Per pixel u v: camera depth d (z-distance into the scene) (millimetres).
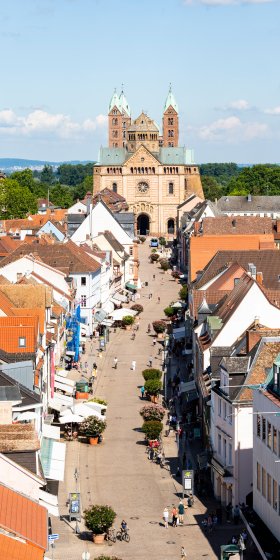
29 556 64562
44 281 176375
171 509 101188
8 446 80938
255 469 94188
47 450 103438
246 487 99312
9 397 94188
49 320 144375
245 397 99625
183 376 160750
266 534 87375
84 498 104250
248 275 136750
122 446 124375
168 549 89750
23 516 70000
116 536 93000
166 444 125375
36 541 66812
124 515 99250
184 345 179875
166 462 117812
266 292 138500
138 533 94062
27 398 98562
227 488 101312
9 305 134250
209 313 142000
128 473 113375
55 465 99438
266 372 98750
